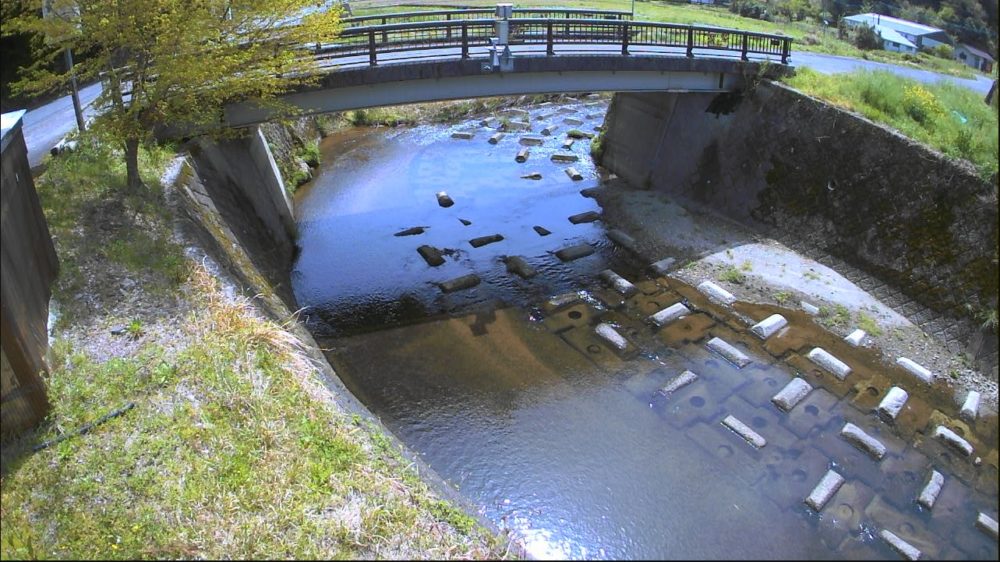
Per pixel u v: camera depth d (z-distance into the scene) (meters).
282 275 17.16
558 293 16.92
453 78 17.98
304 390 10.41
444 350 14.75
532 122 30.31
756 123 20.08
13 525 7.77
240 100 15.81
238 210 16.97
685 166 22.08
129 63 13.58
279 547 7.98
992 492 11.12
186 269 12.34
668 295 16.75
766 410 12.84
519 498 10.90
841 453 11.84
